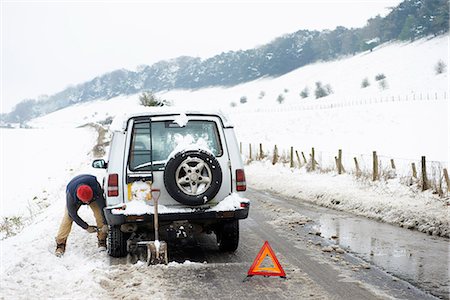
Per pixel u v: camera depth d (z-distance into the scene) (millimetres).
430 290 5957
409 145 36594
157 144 7480
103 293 5832
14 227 14234
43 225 10117
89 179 8008
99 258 7668
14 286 6121
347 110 70688
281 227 10320
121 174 7301
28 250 7824
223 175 7531
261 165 27844
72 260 7574
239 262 7402
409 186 14078
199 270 6910
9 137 52281
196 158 7094
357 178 16688
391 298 5660
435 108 58969
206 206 7379
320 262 7328
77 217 7898
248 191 17688
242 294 5848
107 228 8102
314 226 10430
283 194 16750
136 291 5895
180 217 7215
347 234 9508
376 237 9203
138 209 7164
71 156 33219
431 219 9984
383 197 12977
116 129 7484
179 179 7105
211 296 5777
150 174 7309
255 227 10320
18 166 31938
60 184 22562
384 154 31812
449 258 7547
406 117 55688
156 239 7145
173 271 6832
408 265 7141
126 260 7535
